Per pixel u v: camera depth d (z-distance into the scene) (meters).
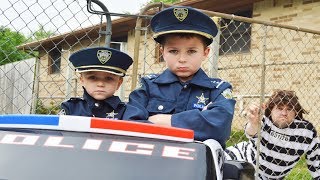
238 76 11.31
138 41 4.09
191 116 2.78
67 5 3.79
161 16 3.08
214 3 12.84
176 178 2.18
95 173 2.15
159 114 2.96
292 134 4.74
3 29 3.94
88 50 2.89
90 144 2.25
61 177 2.14
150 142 2.30
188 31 3.02
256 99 8.54
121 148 2.24
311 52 10.38
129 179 2.14
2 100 6.94
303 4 11.20
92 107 2.94
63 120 2.34
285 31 10.87
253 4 12.46
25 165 2.19
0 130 2.38
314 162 4.91
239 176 2.36
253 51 11.30
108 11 3.86
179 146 2.32
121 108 2.98
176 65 3.08
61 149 2.23
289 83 10.59
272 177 4.93
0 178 2.15
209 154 2.33
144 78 3.23
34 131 2.34
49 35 4.60
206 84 3.07
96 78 2.94
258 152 4.42
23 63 6.86
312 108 10.09
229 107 2.91
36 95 6.48
